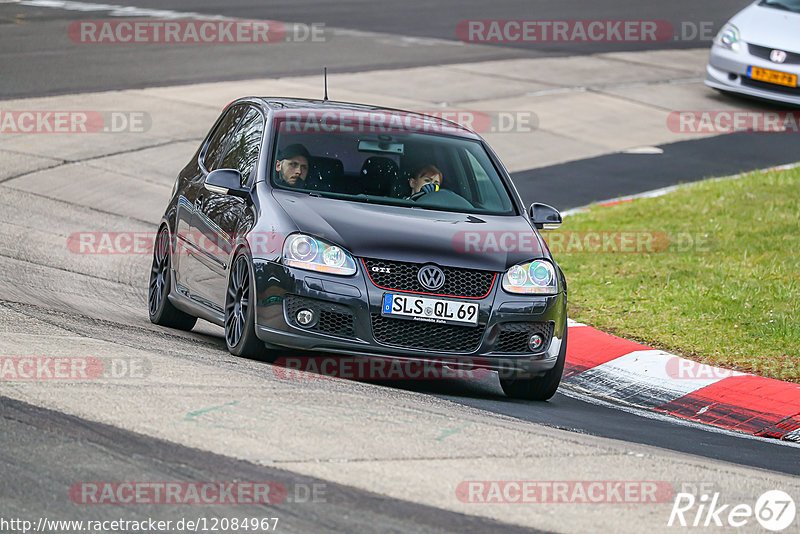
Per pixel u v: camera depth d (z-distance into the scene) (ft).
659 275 137.59
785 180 187.62
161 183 177.47
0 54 251.60
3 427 63.52
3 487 55.62
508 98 242.37
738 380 102.63
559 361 92.27
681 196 178.81
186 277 103.45
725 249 148.77
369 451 65.41
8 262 125.49
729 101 252.21
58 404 68.28
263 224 89.20
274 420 69.26
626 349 111.24
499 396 94.73
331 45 285.23
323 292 84.99
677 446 81.51
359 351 85.40
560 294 91.61
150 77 240.73
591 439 77.30
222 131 111.65
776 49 236.43
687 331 117.39
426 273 86.12
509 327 88.17
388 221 90.17
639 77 270.26
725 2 380.99
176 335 101.65
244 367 84.23
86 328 93.09
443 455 66.44
